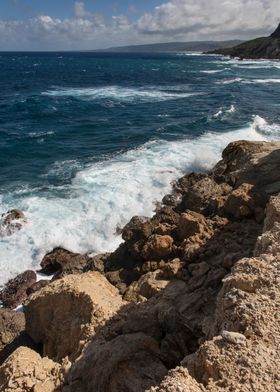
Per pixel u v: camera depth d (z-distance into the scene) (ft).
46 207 63.36
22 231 57.47
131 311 30.99
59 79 270.67
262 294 21.43
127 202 65.10
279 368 17.20
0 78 277.85
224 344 18.54
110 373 24.00
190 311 28.17
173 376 17.20
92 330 29.43
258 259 24.85
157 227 45.75
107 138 105.50
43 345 35.12
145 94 185.57
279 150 56.95
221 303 22.36
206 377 17.48
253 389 16.35
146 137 103.60
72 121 128.16
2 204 64.69
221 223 42.55
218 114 125.70
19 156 92.22
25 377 26.40
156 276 36.83
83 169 80.79
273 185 47.73
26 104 156.76
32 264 53.93
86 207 63.52
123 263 45.29
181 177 72.90
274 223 29.45
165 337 27.04
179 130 108.99
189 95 178.29
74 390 24.49
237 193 44.06
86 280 35.40
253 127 106.01
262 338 18.71
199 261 36.17
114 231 59.98
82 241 57.47
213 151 86.22
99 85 229.86
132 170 76.28
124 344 25.82
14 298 47.88
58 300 33.68
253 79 241.76
